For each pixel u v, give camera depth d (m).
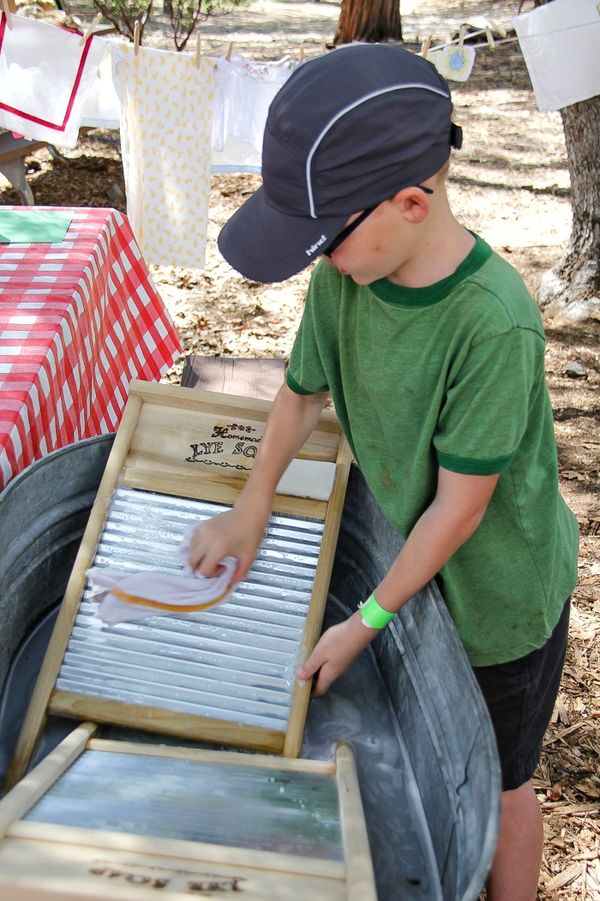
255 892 1.06
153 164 3.57
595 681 3.19
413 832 1.70
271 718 1.78
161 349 3.31
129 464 2.02
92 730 1.75
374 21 8.15
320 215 1.33
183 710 1.78
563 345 5.25
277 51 10.87
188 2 8.42
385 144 1.28
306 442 1.99
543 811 2.69
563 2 3.09
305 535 1.93
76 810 1.31
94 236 2.83
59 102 3.35
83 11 8.74
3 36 3.21
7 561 1.84
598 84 3.23
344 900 1.08
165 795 1.42
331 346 1.70
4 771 1.78
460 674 1.50
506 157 8.32
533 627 1.77
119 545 1.93
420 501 1.67
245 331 5.33
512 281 1.41
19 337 2.23
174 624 1.85
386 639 2.00
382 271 1.40
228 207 7.04
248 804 1.42
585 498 4.12
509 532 1.66
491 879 2.05
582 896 2.46
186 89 3.42
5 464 1.88
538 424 1.58
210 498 1.97
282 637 1.84
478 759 1.37
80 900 1.03
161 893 1.03
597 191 5.25
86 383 2.60
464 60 3.19
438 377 1.47
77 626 1.86
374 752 1.88
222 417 2.04
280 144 1.31
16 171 6.12
